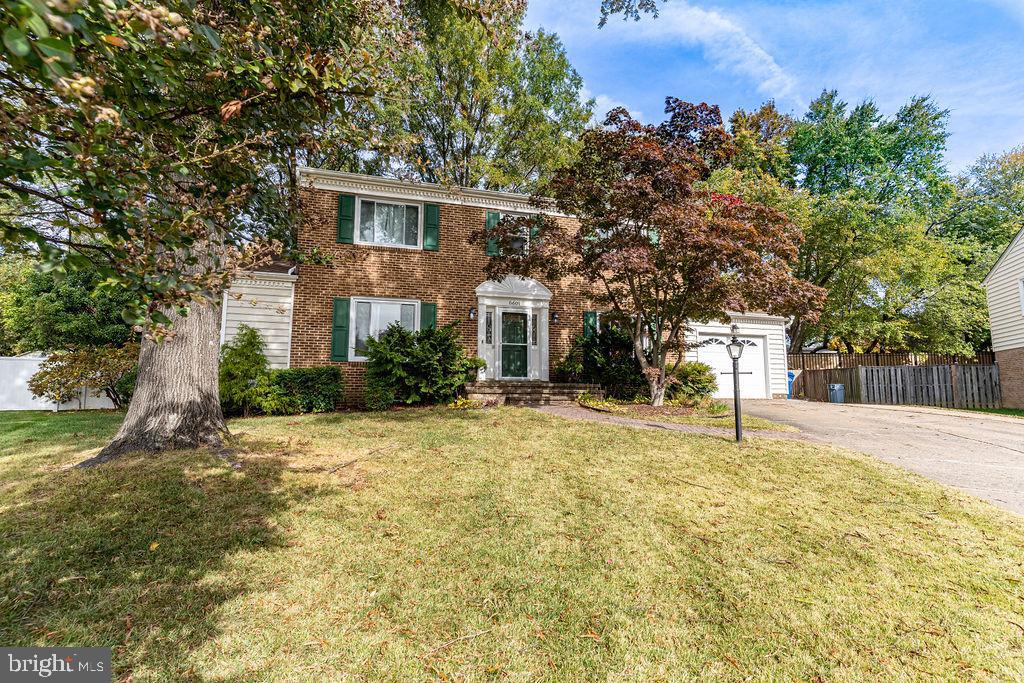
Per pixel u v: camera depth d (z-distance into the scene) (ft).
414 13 24.56
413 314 41.06
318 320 38.34
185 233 7.61
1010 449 23.94
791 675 8.37
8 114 5.89
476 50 56.54
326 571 11.21
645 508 15.35
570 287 45.70
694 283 31.55
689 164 32.42
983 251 77.71
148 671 7.83
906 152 88.33
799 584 11.21
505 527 13.84
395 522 13.98
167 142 8.59
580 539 13.20
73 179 6.33
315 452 20.77
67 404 42.93
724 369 53.62
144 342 20.67
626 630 9.45
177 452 18.94
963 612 10.21
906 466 20.61
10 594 9.59
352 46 11.07
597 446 22.68
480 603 10.18
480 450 21.77
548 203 35.70
